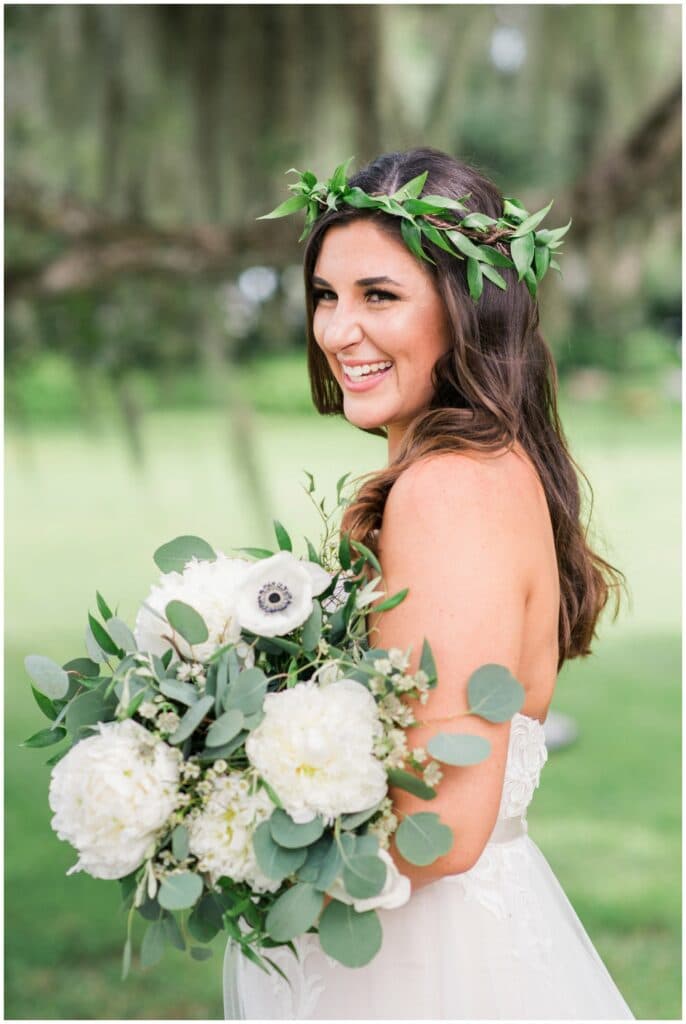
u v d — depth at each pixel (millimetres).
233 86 4215
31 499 12398
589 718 5879
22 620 8203
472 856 1147
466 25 4633
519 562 1231
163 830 1139
